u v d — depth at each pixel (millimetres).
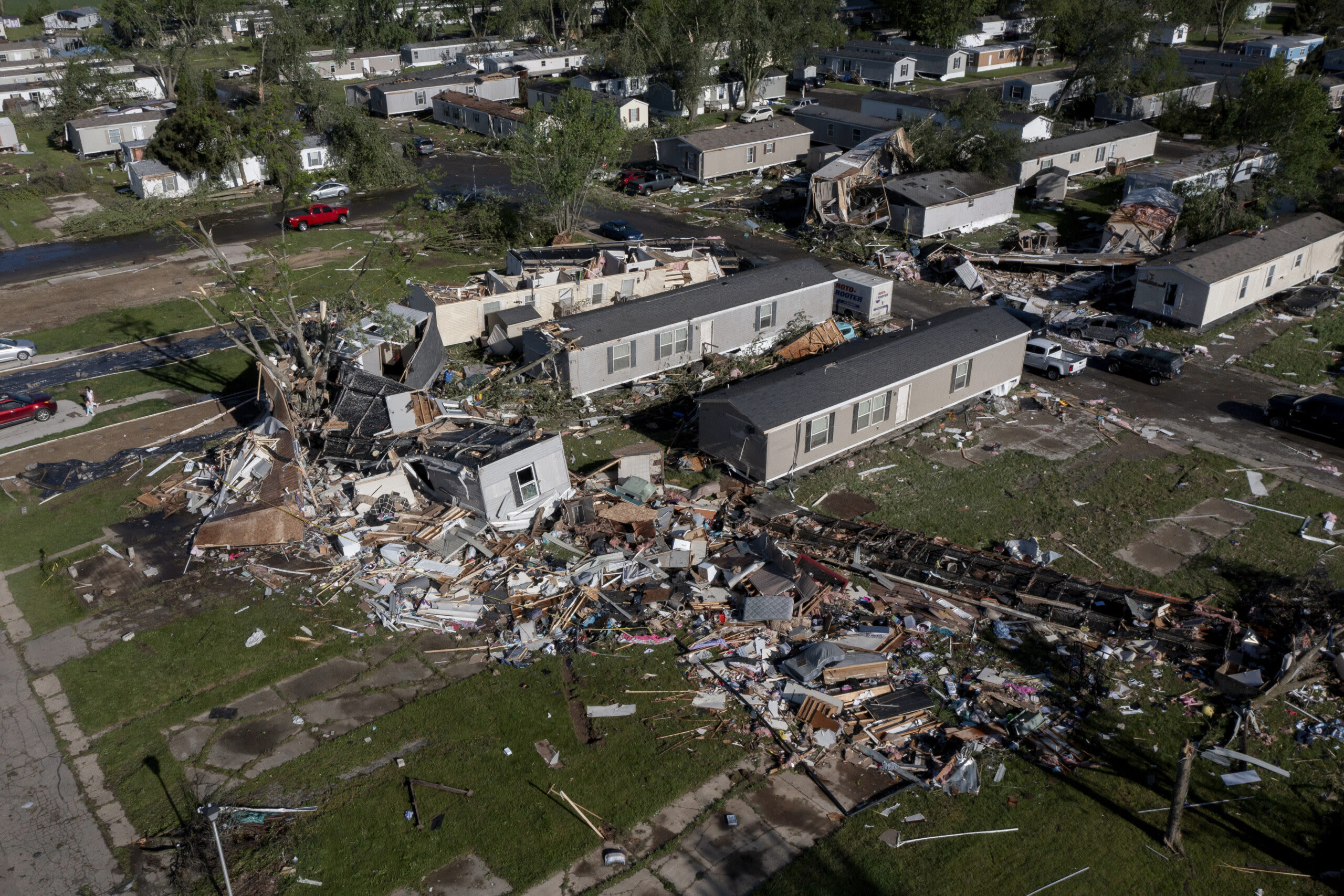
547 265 43125
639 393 36125
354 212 61312
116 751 19984
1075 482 30125
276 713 21000
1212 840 17625
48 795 18969
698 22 81250
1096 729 20250
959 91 92125
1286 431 33156
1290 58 91375
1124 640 22672
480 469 26219
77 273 51031
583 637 23188
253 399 36188
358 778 19250
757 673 21812
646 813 18375
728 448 30016
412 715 20875
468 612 23984
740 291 39156
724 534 26984
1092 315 42125
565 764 19562
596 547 26203
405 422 30109
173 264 52062
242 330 42688
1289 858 17250
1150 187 54500
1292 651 21469
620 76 86250
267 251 42406
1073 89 83625
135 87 89750
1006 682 21422
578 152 49344
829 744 19844
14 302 47000
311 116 76000
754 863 17281
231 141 60000
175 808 18594
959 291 46344
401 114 87375
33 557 26688
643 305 37594
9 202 63875
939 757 19578
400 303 42188
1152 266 41750
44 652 22969
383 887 16906
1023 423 34094
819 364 32375
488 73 92438
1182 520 28000
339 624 23781
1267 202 49594
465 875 17141
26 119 85875
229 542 26453
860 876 16984
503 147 73375
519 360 38344
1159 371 36344
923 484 30094
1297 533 27234
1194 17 104562
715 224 57625
